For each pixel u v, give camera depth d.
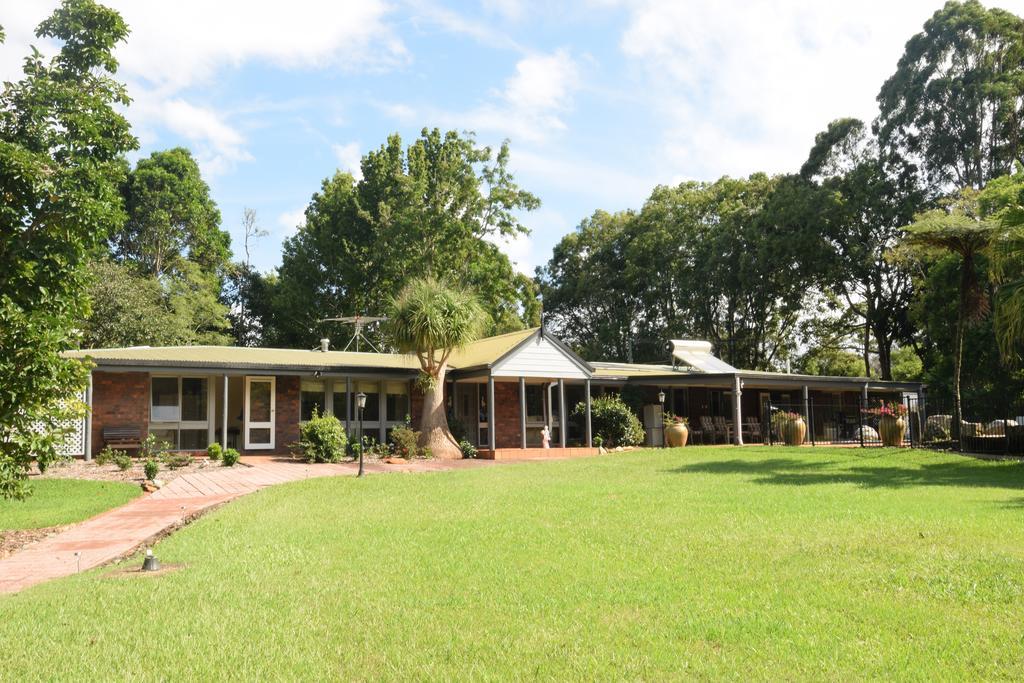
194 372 19.92
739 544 7.56
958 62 35.88
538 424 25.61
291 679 4.24
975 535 7.63
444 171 38.78
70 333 10.09
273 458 20.30
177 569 7.16
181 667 4.45
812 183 41.28
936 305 32.03
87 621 5.43
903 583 5.92
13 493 9.52
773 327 46.75
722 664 4.30
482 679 4.17
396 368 22.12
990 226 17.84
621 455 20.55
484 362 22.08
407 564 7.07
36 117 11.42
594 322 53.47
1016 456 17.91
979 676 4.06
